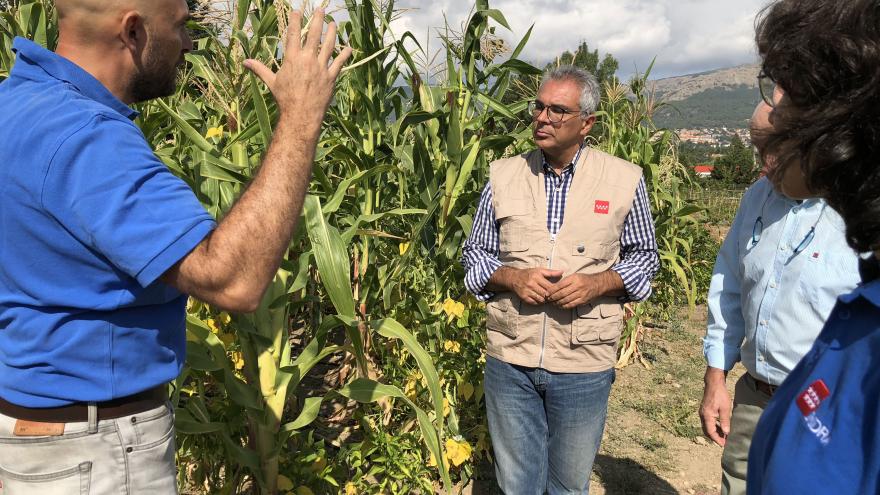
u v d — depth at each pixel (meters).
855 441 0.68
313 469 2.72
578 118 2.40
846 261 1.75
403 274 3.38
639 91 5.52
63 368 1.30
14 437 1.35
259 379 2.35
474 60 3.60
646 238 2.61
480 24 3.55
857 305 0.73
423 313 3.28
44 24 2.70
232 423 2.48
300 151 1.27
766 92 0.82
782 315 1.88
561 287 2.38
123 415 1.39
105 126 1.21
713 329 2.28
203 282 1.19
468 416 3.63
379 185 3.54
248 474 2.78
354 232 2.64
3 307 1.31
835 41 0.66
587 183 2.49
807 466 0.71
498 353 2.61
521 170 2.62
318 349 2.43
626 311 5.57
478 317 3.68
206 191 2.23
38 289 1.25
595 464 3.92
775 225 1.93
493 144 3.62
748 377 2.07
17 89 1.30
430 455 3.32
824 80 0.68
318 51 1.31
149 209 1.17
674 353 6.12
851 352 0.72
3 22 2.72
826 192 0.73
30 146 1.18
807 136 0.70
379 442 2.98
